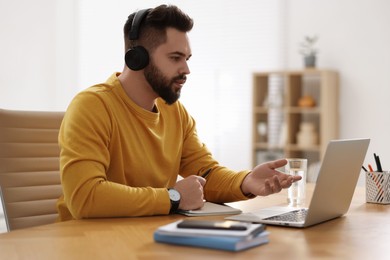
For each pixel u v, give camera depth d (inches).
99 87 80.7
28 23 225.9
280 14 219.1
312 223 64.4
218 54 231.0
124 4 236.7
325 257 50.9
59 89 235.5
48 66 231.8
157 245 54.4
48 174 90.5
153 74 78.4
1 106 219.1
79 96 78.0
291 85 207.6
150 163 82.3
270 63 221.6
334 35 209.0
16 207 86.4
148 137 82.5
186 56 79.2
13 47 221.9
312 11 212.8
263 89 216.5
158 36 77.6
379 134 202.2
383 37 201.2
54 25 233.0
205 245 53.2
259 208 77.7
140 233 60.2
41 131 91.1
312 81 213.9
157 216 70.6
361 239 58.5
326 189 63.8
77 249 53.3
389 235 60.7
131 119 80.7
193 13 234.7
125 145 79.5
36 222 88.0
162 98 80.3
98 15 239.1
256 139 215.3
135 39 79.0
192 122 93.7
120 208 68.9
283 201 84.1
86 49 240.4
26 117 90.0
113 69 238.4
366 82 204.1
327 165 61.8
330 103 201.9
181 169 92.5
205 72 233.6
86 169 70.8
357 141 68.0
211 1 231.3
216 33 231.0
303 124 205.6
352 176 69.9
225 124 231.0
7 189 86.0
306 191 94.6
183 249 52.8
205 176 86.0
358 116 205.5
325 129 198.4
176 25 77.8
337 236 59.8
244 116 227.1
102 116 76.6
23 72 224.7
